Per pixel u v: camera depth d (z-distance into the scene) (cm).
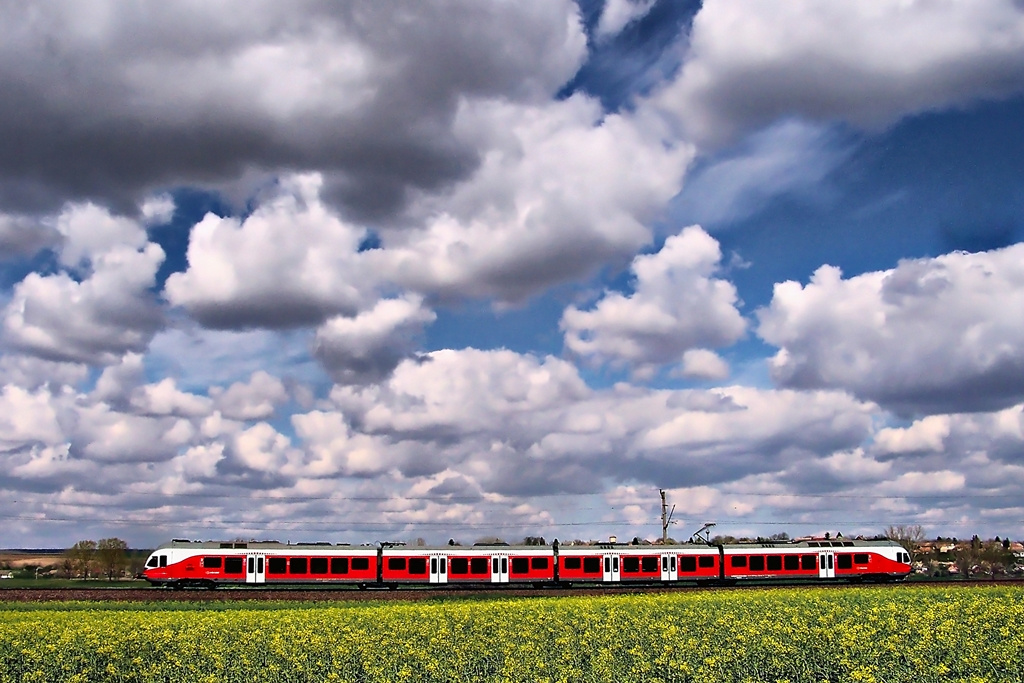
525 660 2227
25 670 2219
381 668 2164
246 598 5050
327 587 6475
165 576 5972
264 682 2075
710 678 1988
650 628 2695
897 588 5091
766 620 2778
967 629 2502
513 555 6347
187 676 2156
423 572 6256
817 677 2041
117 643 2492
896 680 1948
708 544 6700
